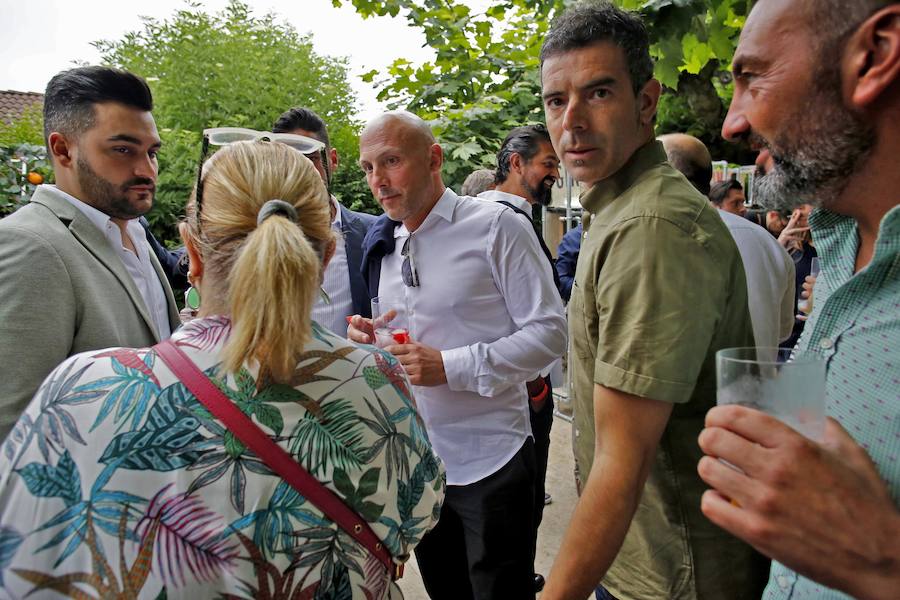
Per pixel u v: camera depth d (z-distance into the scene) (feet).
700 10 8.62
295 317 2.74
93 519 2.48
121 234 6.25
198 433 2.68
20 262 4.69
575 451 4.88
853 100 2.36
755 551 4.05
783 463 1.90
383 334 6.46
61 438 2.58
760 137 2.70
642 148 4.33
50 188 5.39
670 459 3.99
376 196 6.77
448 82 17.74
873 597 1.89
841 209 2.70
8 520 2.47
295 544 2.70
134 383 2.72
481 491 6.57
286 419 2.82
